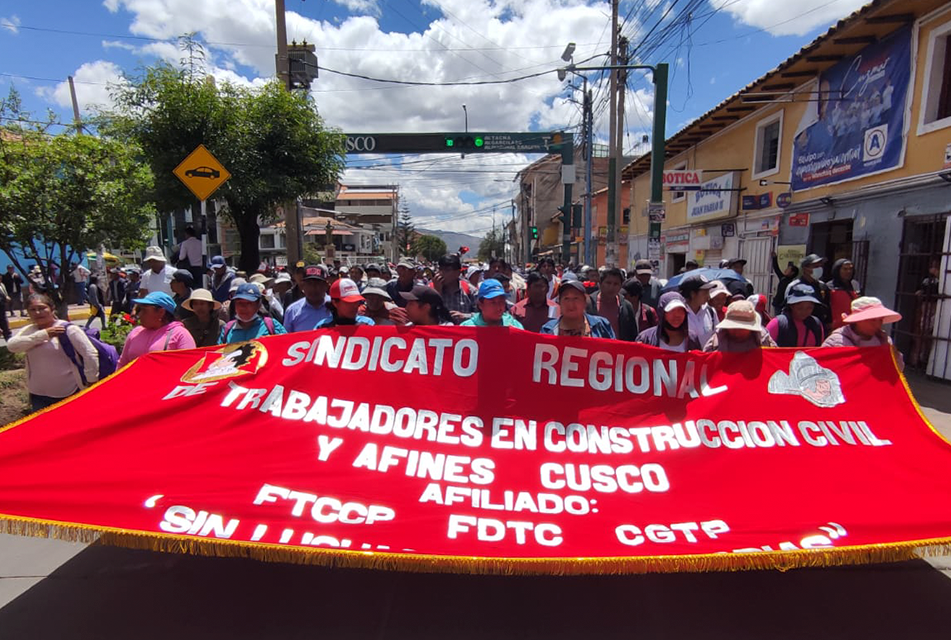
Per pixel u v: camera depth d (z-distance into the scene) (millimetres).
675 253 18484
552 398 3355
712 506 2916
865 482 3059
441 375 3379
